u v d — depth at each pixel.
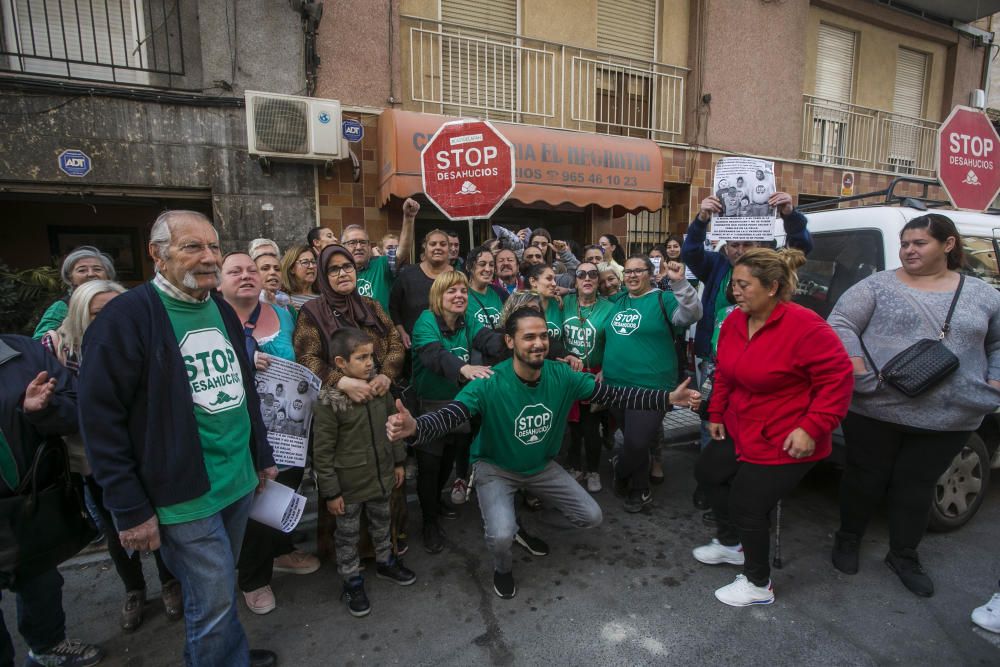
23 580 2.01
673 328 3.52
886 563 2.91
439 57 6.63
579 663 2.25
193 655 1.90
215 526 1.88
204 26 5.37
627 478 3.78
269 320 2.86
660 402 2.68
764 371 2.41
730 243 3.65
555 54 7.44
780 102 8.77
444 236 3.67
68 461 2.11
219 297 2.11
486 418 2.68
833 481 4.11
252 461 2.13
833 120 9.62
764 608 2.58
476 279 3.57
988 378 2.62
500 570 2.69
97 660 2.31
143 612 2.61
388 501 2.74
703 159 8.28
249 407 2.13
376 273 3.93
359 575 2.64
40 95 4.88
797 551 3.09
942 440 2.62
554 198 6.19
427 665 2.27
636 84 8.09
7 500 1.90
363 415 2.58
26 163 4.89
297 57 5.73
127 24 5.33
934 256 2.64
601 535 3.32
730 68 8.32
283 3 5.62
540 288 3.70
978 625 2.43
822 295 3.54
